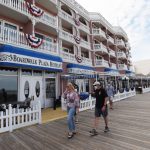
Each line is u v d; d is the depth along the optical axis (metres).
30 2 16.80
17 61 12.63
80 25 25.61
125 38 44.69
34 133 8.05
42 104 16.27
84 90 24.62
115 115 11.98
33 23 16.16
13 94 13.65
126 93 25.30
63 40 21.20
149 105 16.64
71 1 23.97
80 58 23.31
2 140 7.14
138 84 51.16
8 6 13.87
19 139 7.22
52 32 19.75
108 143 6.41
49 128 8.91
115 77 35.06
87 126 9.05
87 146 6.18
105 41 33.78
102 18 32.22
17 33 13.91
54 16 20.11
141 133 7.52
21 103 11.19
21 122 9.23
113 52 36.19
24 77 14.59
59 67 17.53
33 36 15.27
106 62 30.50
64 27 23.78
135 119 10.46
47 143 6.65
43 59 15.30
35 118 9.98
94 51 28.78
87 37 28.19
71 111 7.48
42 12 17.20
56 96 18.19
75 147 6.14
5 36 12.92
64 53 20.52
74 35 23.16
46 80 17.17
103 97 7.66
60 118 11.55
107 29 35.25
